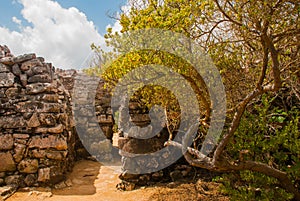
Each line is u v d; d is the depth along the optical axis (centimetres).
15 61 565
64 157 533
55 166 521
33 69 572
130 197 443
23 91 551
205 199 391
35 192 474
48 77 578
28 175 502
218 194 402
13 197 455
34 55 583
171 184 463
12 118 520
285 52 307
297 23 261
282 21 279
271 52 235
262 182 307
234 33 332
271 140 310
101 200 441
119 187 495
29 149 513
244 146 319
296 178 310
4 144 503
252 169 285
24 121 523
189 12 273
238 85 358
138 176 493
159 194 432
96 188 509
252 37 289
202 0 273
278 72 233
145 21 272
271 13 238
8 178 492
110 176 595
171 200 405
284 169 313
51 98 556
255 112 390
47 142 519
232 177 359
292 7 259
